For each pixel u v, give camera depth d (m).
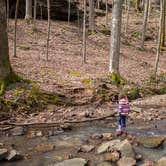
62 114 12.93
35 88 14.16
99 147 9.49
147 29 43.72
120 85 18.11
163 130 11.62
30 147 9.51
